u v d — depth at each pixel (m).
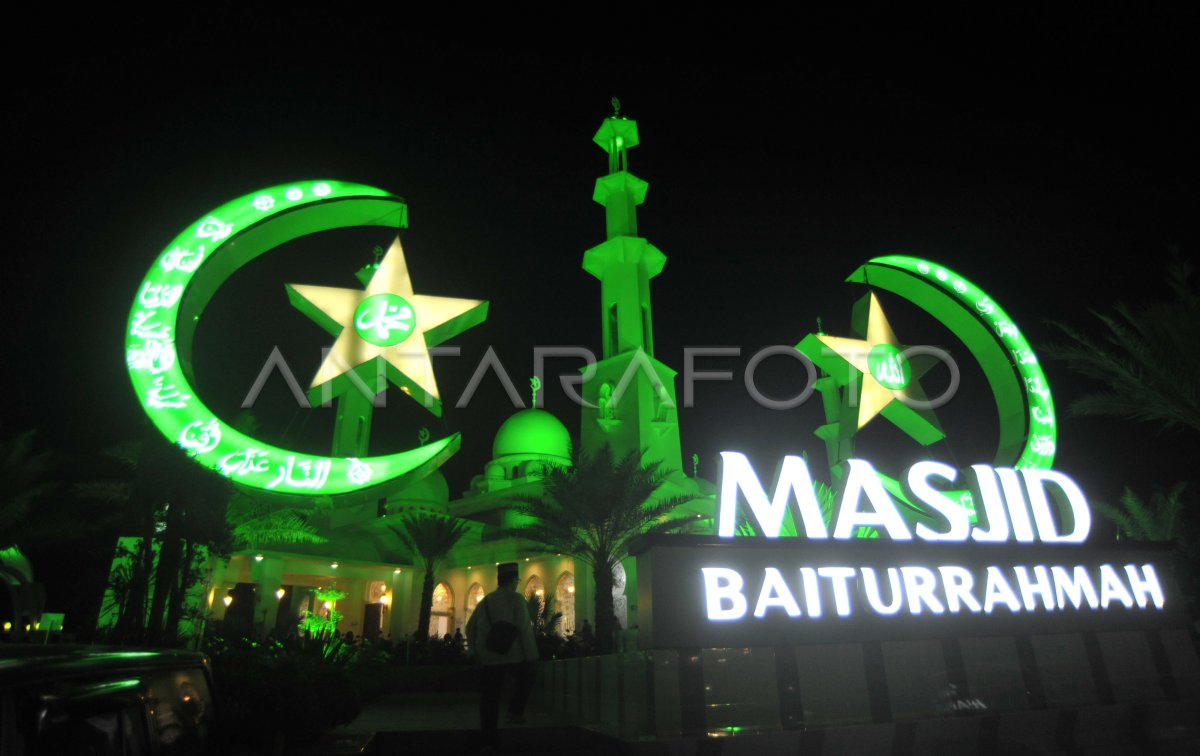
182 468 16.08
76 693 3.25
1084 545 12.60
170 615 15.48
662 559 10.59
